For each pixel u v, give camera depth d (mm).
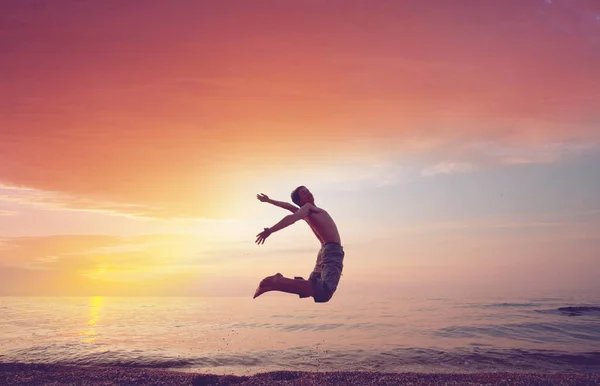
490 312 25109
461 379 9859
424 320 21797
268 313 26984
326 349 14555
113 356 13273
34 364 11547
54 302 42844
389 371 11500
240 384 9500
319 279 5754
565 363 12406
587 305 29062
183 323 21766
